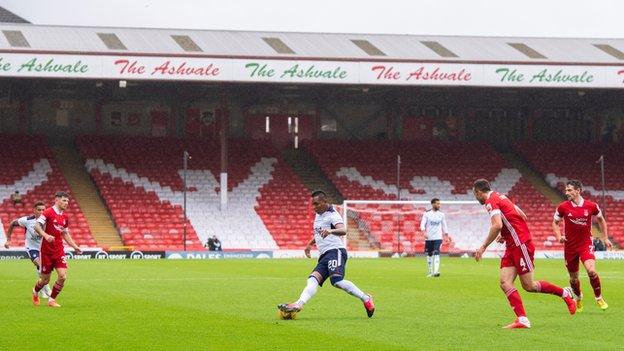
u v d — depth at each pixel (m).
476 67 68.56
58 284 26.17
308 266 51.94
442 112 85.62
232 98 82.62
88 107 80.38
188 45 71.88
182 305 26.69
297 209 75.75
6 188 72.94
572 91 79.44
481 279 39.97
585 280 39.56
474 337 19.34
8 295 30.31
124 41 71.81
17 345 18.28
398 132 85.19
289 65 67.06
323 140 82.94
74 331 20.41
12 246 67.25
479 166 82.94
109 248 65.19
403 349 17.61
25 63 63.78
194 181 77.00
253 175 78.81
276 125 83.38
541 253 70.31
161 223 71.88
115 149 78.50
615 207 79.44
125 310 25.09
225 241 71.38
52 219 25.97
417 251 71.56
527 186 81.00
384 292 32.09
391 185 79.44
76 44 69.50
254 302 27.73
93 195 74.00
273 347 17.95
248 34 78.00
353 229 74.56
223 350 17.58
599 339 19.05
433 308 25.80
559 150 85.06
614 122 87.06
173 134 81.69
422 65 68.25
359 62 67.75
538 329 20.70
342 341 18.75
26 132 79.06
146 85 78.31
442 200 78.19
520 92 84.62
